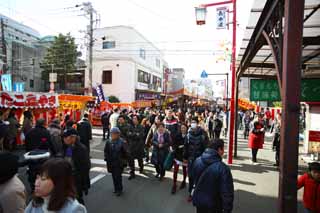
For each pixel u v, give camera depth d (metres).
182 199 5.96
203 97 56.97
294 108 2.81
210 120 14.39
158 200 5.89
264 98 10.73
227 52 9.80
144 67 35.72
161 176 7.31
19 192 2.38
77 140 4.90
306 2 4.19
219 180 3.36
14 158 2.46
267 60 9.10
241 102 22.70
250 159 10.38
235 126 10.84
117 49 31.22
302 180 3.99
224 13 9.17
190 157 5.94
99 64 31.56
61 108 14.85
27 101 11.78
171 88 50.91
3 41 25.83
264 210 5.46
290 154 2.83
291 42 2.81
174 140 6.48
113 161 6.11
